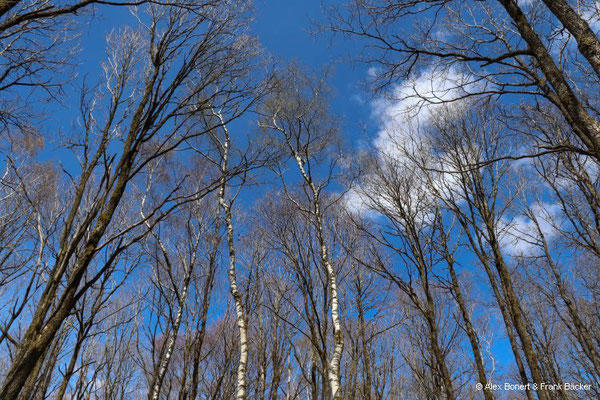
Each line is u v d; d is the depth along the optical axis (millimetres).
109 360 10109
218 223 10180
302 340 11992
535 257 10742
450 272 8555
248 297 10336
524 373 7305
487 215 8227
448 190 8844
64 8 3012
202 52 4285
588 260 13055
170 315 8273
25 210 6363
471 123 8828
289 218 9086
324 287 8188
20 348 2576
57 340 7434
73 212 3273
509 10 3963
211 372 10734
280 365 10664
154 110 3869
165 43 4078
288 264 10008
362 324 11078
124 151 3451
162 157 9273
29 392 3393
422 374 10930
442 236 8844
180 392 7953
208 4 4168
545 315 13430
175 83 3994
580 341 10938
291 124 9484
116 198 3246
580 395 13914
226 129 9453
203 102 4258
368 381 10672
